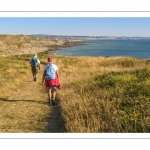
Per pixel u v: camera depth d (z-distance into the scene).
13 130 7.42
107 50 130.12
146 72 13.12
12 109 9.95
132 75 12.68
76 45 181.88
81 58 39.81
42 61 35.78
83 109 8.12
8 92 13.12
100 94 9.83
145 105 7.65
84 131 6.47
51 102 10.98
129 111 7.48
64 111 8.75
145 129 6.15
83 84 13.11
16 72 20.78
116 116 7.17
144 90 9.16
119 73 14.62
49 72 10.86
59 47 149.75
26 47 123.94
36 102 11.22
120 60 32.78
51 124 8.02
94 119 7.07
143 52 116.06
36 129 7.54
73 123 7.03
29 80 18.88
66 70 26.00
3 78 17.11
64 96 11.10
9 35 126.44
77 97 10.06
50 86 10.80
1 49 97.69
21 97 12.34
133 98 8.56
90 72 23.34
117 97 9.12
